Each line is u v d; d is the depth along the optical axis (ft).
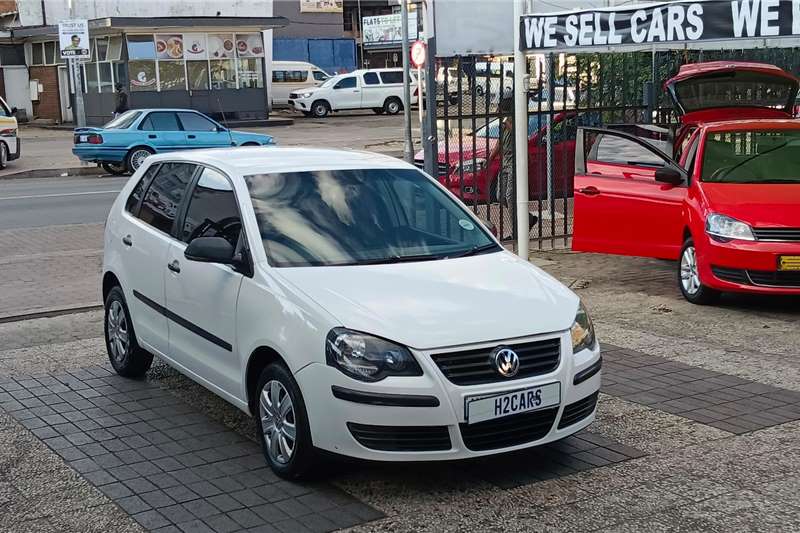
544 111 39.52
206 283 18.83
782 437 18.69
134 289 22.11
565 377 16.19
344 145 93.71
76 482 16.99
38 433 19.63
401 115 138.21
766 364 23.58
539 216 40.34
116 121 78.48
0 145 80.33
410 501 15.97
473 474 17.07
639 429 19.26
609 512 15.48
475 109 36.52
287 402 16.57
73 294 33.91
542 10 35.73
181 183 21.43
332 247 18.26
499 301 16.74
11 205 57.98
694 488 16.38
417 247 18.85
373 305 16.17
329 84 136.05
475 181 36.32
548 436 16.21
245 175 19.49
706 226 28.84
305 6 160.97
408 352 15.35
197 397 21.93
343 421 15.43
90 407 21.29
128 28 109.70
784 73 35.14
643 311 29.45
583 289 33.04
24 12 129.29
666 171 31.12
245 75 119.03
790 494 16.08
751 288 27.84
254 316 17.19
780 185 29.86
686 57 45.42
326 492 16.37
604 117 42.80
